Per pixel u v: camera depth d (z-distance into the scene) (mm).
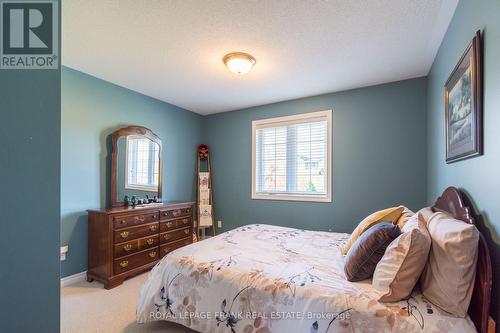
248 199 4039
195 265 1649
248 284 1430
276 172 3832
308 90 3275
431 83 2561
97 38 2018
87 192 2732
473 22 1338
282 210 3717
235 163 4184
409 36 2006
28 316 638
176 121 3961
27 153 642
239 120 4148
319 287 1304
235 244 2053
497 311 1052
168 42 2086
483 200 1211
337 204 3311
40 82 675
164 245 3096
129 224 2676
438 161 2258
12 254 612
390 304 1154
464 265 1061
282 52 2264
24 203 634
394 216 1871
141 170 3312
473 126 1289
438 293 1121
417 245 1189
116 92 3047
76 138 2645
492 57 1102
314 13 1717
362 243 1414
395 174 2975
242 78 2865
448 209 1603
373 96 3098
